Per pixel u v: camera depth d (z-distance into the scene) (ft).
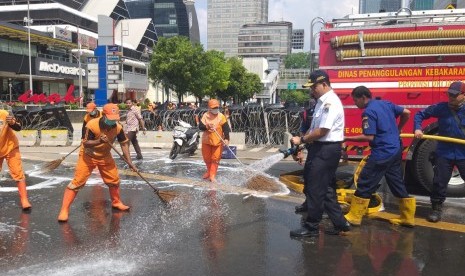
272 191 24.07
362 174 17.16
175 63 154.92
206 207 20.85
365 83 22.86
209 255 14.49
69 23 240.32
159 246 15.34
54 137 51.55
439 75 21.86
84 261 13.92
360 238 16.17
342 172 27.32
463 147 17.66
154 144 49.37
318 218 16.17
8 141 19.93
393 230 17.12
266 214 19.56
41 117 54.39
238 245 15.47
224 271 13.17
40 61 171.73
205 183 26.78
